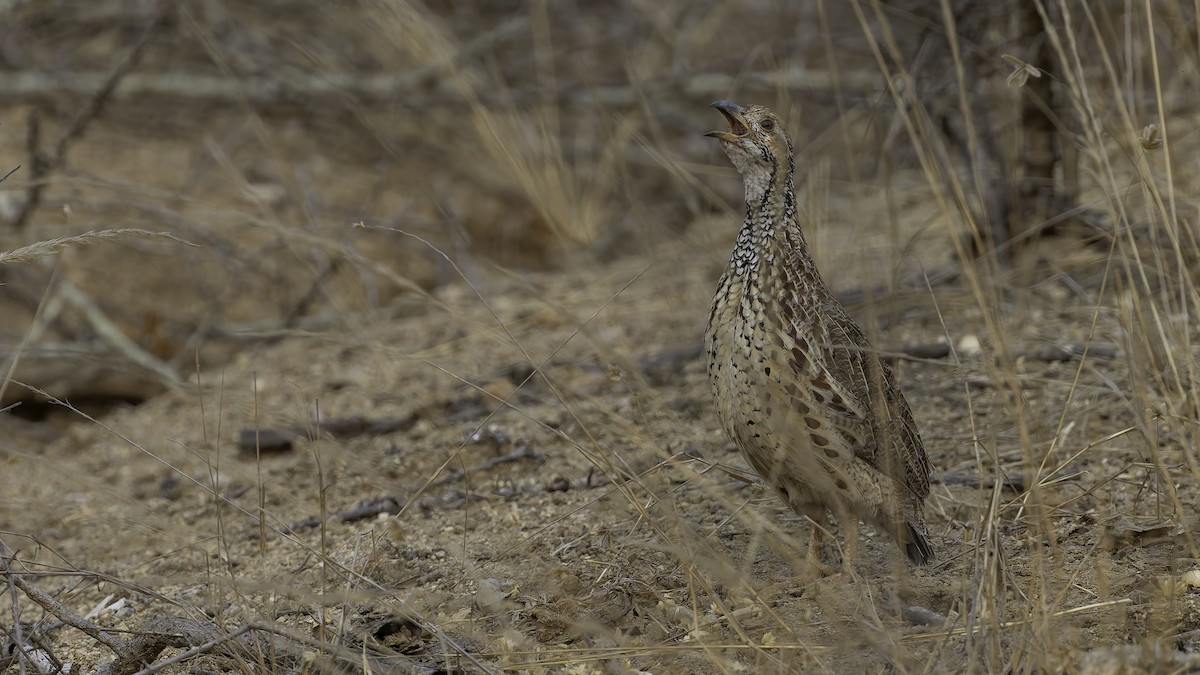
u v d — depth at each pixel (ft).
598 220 65.16
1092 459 34.22
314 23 77.00
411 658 26.58
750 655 25.96
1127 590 27.32
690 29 77.51
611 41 81.20
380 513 37.60
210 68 71.77
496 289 59.82
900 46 51.44
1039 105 44.80
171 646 28.58
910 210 55.67
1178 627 25.46
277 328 58.54
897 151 55.42
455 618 28.81
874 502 29.04
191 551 36.37
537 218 69.72
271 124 72.95
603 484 36.68
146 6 71.05
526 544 32.55
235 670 27.17
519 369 47.39
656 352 46.98
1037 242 46.14
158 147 70.90
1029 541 29.01
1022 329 41.60
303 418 45.42
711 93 72.59
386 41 70.28
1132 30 47.55
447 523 35.55
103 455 46.29
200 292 62.49
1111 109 45.52
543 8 72.69
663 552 30.68
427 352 51.16
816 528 30.58
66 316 61.31
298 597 27.73
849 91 64.49
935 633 25.62
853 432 28.68
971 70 46.83
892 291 38.24
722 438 38.75
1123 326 32.76
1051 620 24.50
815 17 73.00
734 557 31.45
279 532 30.32
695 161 73.20
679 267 54.65
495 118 65.31
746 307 29.07
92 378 57.47
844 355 29.19
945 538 31.60
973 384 39.91
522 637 27.30
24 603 34.47
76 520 40.57
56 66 71.61
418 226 67.05
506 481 38.34
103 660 30.07
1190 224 37.81
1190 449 30.99
